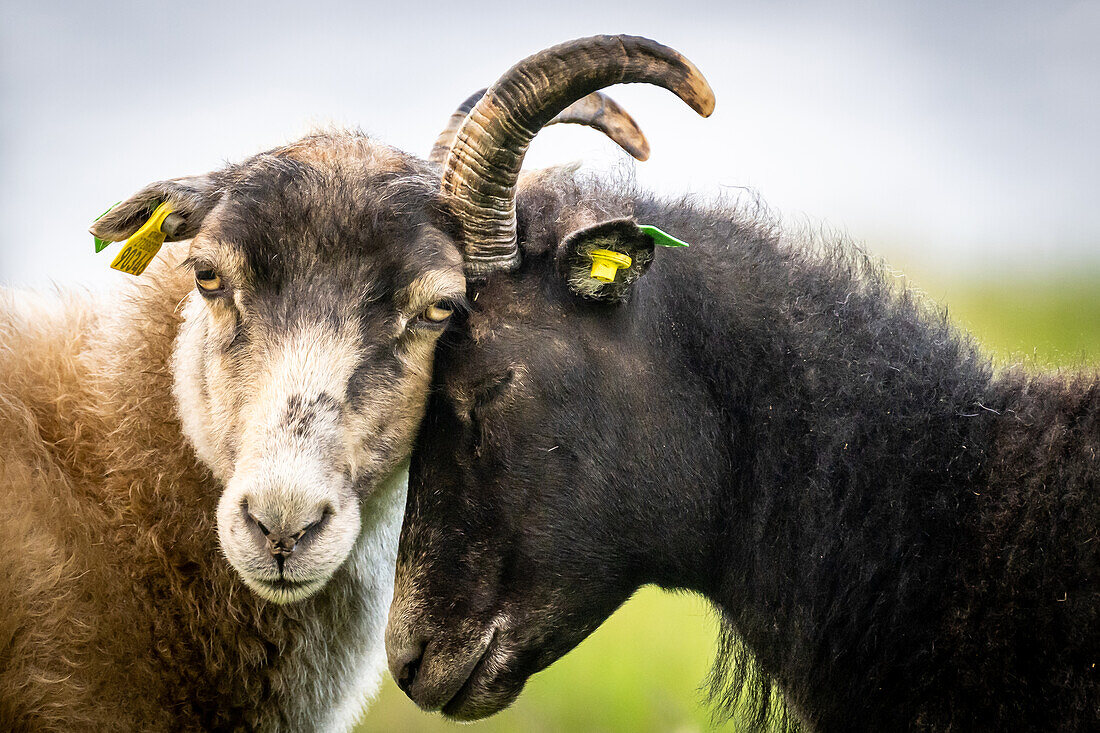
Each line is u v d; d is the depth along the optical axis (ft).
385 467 32.99
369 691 41.50
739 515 34.78
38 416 36.50
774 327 34.50
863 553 32.60
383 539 38.50
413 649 33.24
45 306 39.63
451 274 32.50
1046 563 30.19
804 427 33.88
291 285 32.24
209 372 33.81
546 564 32.96
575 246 31.50
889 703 32.27
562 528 32.91
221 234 32.58
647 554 34.37
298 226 32.27
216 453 33.71
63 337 38.73
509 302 32.96
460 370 32.76
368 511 36.70
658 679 61.98
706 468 34.30
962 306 122.21
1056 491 30.86
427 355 33.24
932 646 31.27
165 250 38.37
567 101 31.78
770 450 34.09
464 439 32.81
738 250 35.86
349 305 32.09
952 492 32.04
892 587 32.14
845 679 33.40
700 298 34.58
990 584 30.83
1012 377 34.50
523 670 33.53
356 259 32.24
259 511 29.73
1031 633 29.99
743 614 35.27
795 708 35.63
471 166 32.24
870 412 33.47
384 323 32.42
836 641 33.19
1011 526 31.07
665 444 33.78
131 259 35.55
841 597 32.96
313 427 30.81
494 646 32.99
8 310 38.29
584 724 56.54
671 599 77.20
